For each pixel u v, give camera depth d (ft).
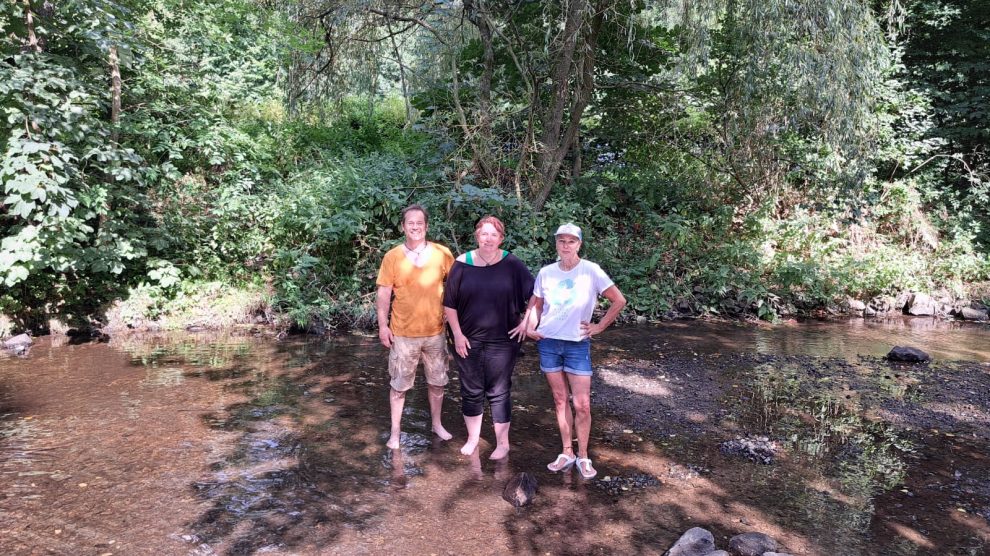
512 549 9.59
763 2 25.67
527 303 13.01
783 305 31.27
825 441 14.42
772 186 36.68
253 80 39.75
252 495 11.13
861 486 12.08
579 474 12.40
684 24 26.94
